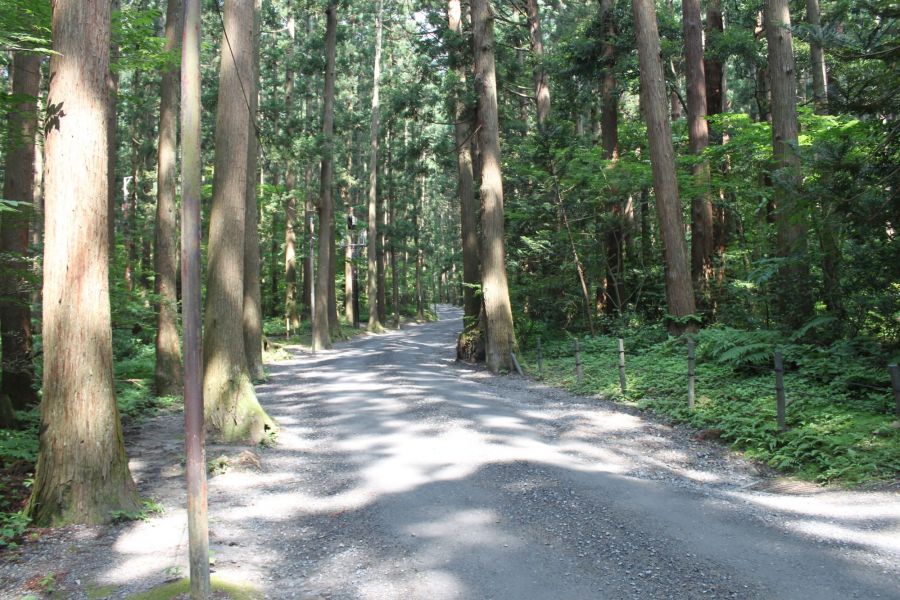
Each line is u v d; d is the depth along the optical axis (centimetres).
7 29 851
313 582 452
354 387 1527
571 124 1945
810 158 803
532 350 2014
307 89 3706
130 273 2898
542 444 855
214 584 430
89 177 592
